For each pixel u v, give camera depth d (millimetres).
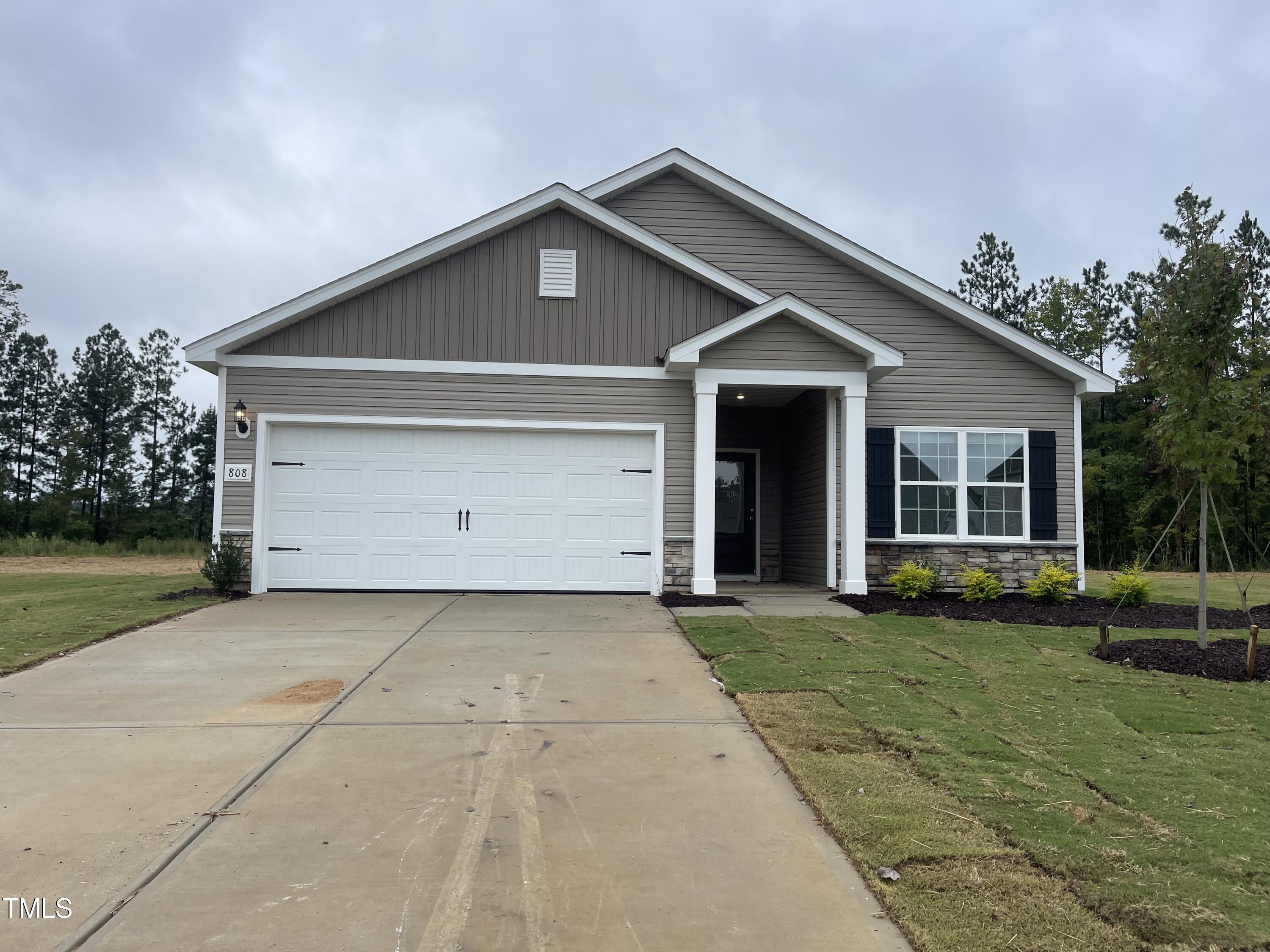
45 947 2930
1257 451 16828
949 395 12828
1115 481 28422
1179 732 5457
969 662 7352
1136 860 3596
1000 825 3951
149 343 43406
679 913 3217
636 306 11758
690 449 11633
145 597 10969
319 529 11375
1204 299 7570
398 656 7430
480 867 3564
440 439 11531
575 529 11562
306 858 3627
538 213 11695
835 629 8797
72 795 4309
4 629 8398
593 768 4754
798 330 11375
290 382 11336
